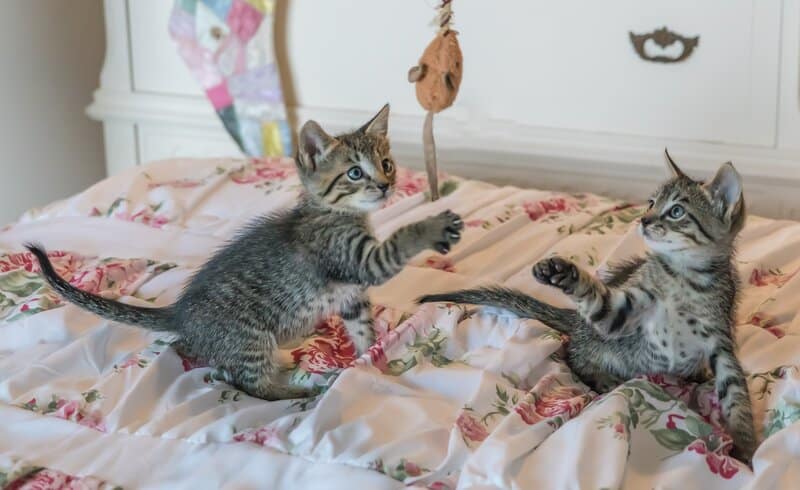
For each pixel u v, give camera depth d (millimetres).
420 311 1015
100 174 1909
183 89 1693
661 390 866
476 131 1508
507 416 853
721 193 848
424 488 773
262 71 1607
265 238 973
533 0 1424
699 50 1354
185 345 985
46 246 1253
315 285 958
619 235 1199
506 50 1462
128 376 949
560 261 854
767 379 914
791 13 1289
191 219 1286
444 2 1188
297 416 871
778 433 810
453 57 1192
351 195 945
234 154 1703
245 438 847
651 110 1406
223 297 956
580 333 958
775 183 1362
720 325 875
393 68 1545
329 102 1609
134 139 1764
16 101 1745
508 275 1126
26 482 811
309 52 1597
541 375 950
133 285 1129
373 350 957
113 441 862
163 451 846
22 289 1123
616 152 1418
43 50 1775
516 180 1521
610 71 1413
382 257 927
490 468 780
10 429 881
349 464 807
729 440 837
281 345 1000
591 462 783
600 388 949
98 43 1877
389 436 850
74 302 1001
